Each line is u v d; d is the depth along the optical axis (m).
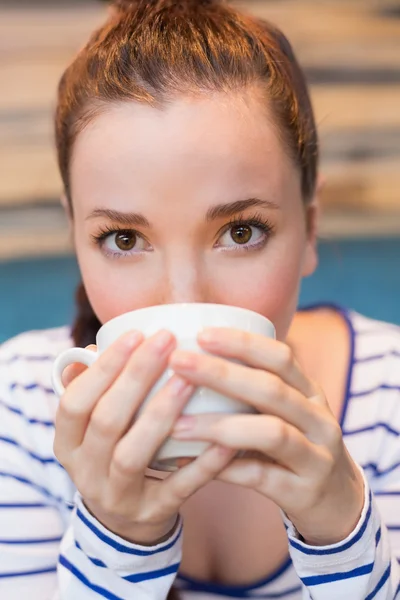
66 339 0.69
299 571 0.48
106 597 0.48
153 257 0.50
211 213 0.48
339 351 0.65
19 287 1.10
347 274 1.14
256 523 0.60
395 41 1.16
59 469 0.62
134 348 0.41
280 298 0.52
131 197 0.49
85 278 0.54
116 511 0.45
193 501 0.60
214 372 0.40
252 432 0.40
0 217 1.09
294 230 0.53
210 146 0.48
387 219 1.15
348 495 0.46
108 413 0.42
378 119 1.16
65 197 0.62
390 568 0.50
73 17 1.11
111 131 0.49
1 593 0.57
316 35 1.14
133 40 0.53
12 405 0.63
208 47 0.52
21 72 1.10
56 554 0.60
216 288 0.50
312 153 0.60
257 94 0.52
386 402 0.62
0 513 0.59
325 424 0.43
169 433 0.41
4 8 1.09
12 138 1.10
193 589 0.59
